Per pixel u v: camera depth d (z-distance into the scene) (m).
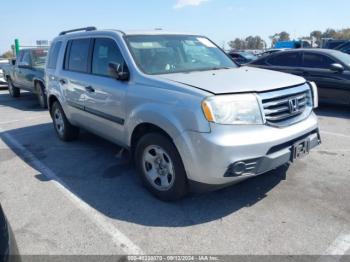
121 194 3.86
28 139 6.43
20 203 3.71
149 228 3.13
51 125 7.60
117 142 4.36
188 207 3.48
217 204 3.52
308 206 3.40
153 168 3.66
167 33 4.60
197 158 3.03
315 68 8.06
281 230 3.01
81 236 3.04
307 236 2.91
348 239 2.85
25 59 10.62
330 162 4.57
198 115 2.97
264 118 3.11
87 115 4.88
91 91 4.56
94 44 4.68
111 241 2.95
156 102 3.38
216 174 2.98
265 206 3.44
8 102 11.59
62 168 4.77
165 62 4.04
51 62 6.09
